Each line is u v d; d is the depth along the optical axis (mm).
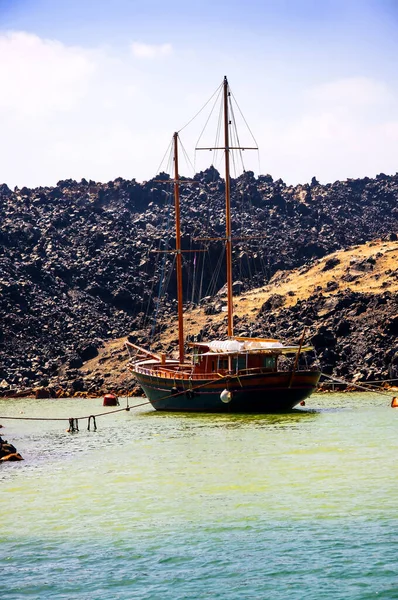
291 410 139875
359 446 98562
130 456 98938
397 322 191875
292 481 80062
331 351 188375
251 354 141750
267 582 54406
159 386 151875
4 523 69500
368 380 177875
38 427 134750
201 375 144500
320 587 53281
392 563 56500
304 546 60469
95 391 198000
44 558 60594
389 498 72062
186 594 53188
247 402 138375
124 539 64000
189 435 114750
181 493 77312
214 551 60375
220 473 85500
